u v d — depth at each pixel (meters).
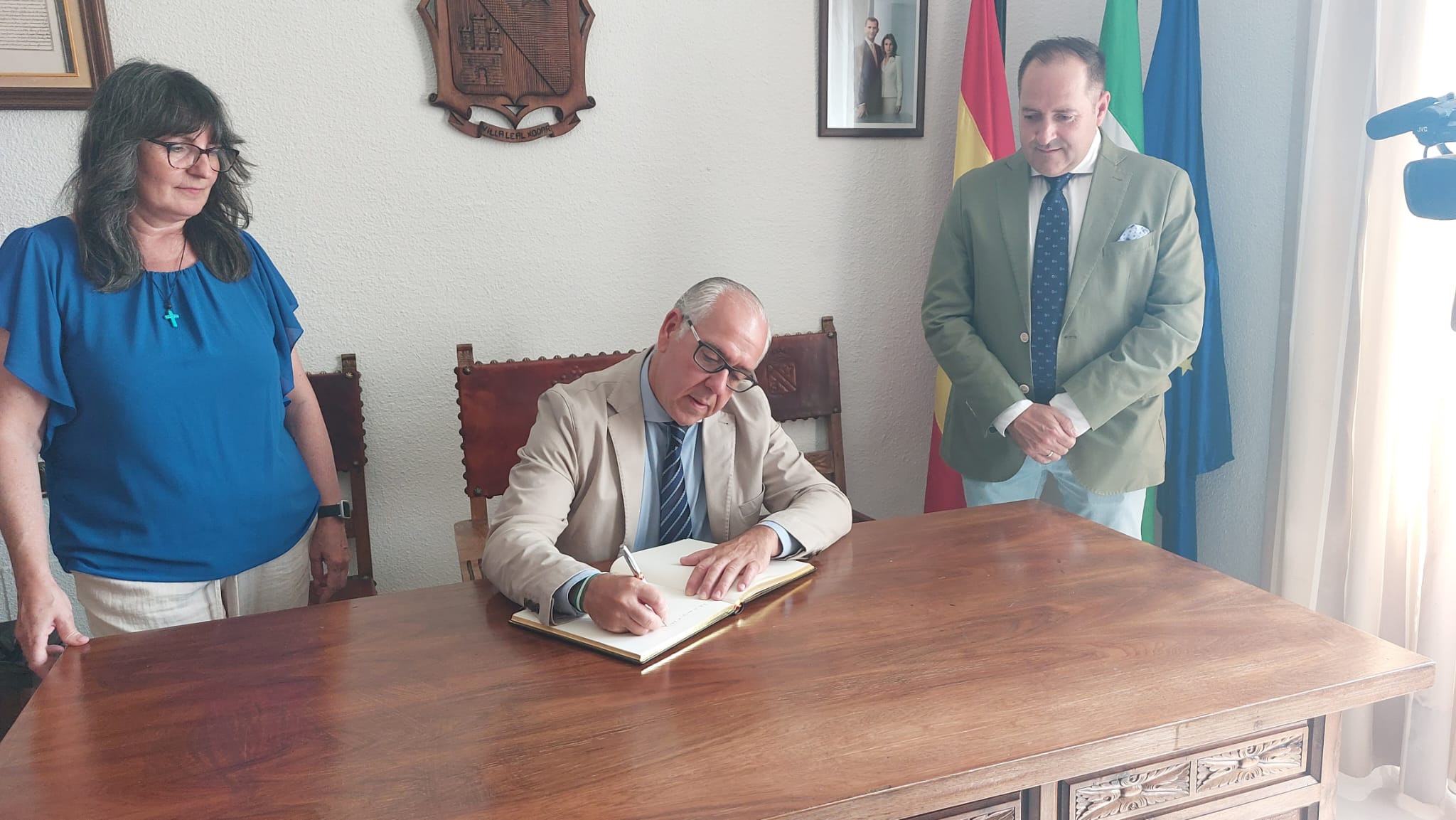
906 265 3.08
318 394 2.48
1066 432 2.27
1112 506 2.46
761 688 1.29
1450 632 2.17
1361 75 2.27
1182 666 1.34
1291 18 2.51
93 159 1.62
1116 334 2.34
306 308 2.53
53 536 1.73
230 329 1.77
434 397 2.67
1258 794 1.33
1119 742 1.17
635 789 1.07
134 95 1.60
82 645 1.43
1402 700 2.39
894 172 3.01
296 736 1.18
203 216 1.79
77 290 1.64
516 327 2.71
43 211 2.29
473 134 2.55
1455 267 2.12
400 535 2.71
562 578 1.47
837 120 2.91
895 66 2.93
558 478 1.69
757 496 1.83
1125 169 2.31
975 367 2.39
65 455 1.69
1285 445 2.53
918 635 1.43
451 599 1.59
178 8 2.30
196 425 1.72
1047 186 2.36
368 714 1.23
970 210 2.45
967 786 1.10
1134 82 2.65
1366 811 2.32
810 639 1.42
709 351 1.60
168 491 1.71
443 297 2.63
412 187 2.55
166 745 1.16
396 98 2.50
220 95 2.37
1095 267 2.31
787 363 2.90
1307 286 2.40
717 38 2.74
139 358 1.66
